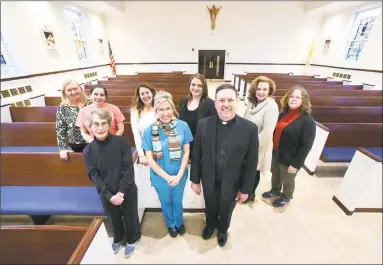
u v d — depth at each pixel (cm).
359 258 144
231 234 168
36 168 162
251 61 910
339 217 182
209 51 895
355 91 405
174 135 133
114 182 130
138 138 172
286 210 193
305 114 163
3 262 111
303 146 164
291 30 859
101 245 101
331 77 754
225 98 110
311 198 209
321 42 837
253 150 124
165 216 161
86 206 159
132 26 846
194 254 153
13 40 373
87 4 625
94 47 724
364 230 168
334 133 228
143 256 152
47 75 454
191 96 179
